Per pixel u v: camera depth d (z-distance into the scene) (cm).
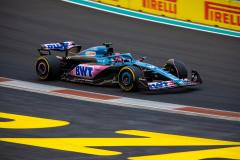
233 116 4991
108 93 5631
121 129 4309
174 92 5841
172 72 5975
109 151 3688
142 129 4347
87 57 6038
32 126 4269
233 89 6194
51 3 10450
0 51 7312
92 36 8519
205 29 9894
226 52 8419
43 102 5116
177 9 10100
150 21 10044
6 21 8875
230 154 3728
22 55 7212
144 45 8262
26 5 10069
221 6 9900
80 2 10681
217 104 5447
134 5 10325
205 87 6191
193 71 5978
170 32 9400
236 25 9875
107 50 6019
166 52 7975
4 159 3422
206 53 8206
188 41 8900
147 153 3678
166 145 3900
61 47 6191
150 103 5288
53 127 4266
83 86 5922
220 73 7031
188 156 3638
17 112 4700
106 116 4709
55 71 6031
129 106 5122
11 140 3850
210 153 3734
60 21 9238
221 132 4381
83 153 3612
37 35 8275
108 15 10062
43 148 3688
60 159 3462
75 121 4488
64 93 5541
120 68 5838
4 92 5419
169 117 4800
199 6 9981
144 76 5719
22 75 6281
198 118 4831
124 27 9338
